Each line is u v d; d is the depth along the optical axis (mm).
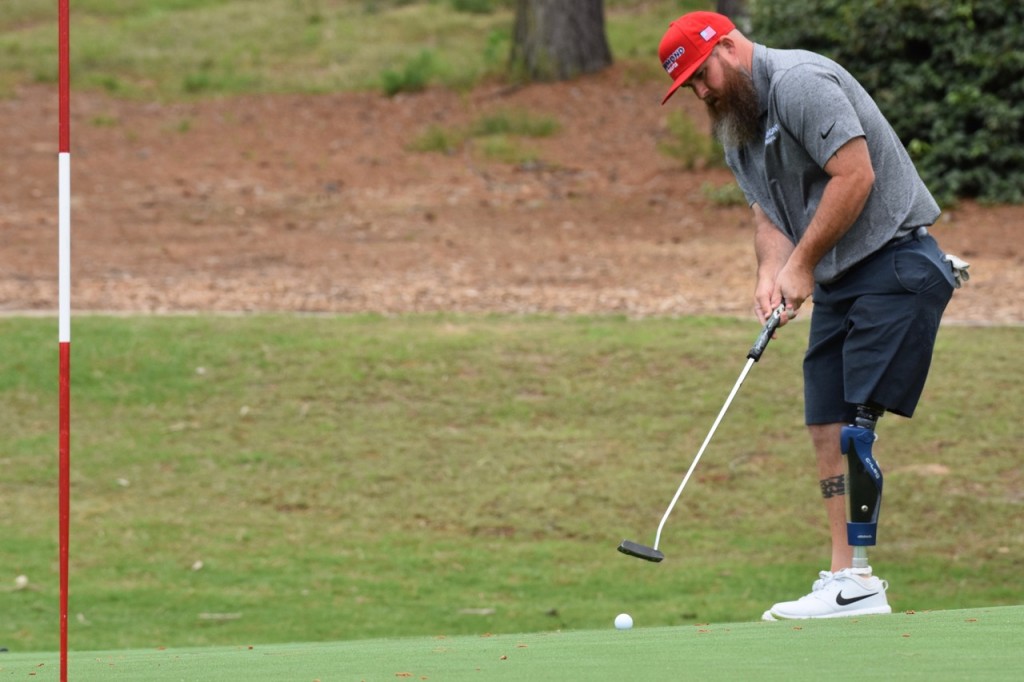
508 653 14539
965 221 53031
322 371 39531
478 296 46406
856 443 17672
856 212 17359
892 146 17969
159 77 83562
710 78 18266
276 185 63156
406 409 37719
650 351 40312
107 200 60312
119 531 32312
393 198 61094
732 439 35969
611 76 77250
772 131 18047
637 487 33938
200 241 54250
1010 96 54031
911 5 53375
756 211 19594
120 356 40219
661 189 61312
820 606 17672
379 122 73625
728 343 40719
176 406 37969
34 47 88812
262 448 36031
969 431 35531
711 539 31828
